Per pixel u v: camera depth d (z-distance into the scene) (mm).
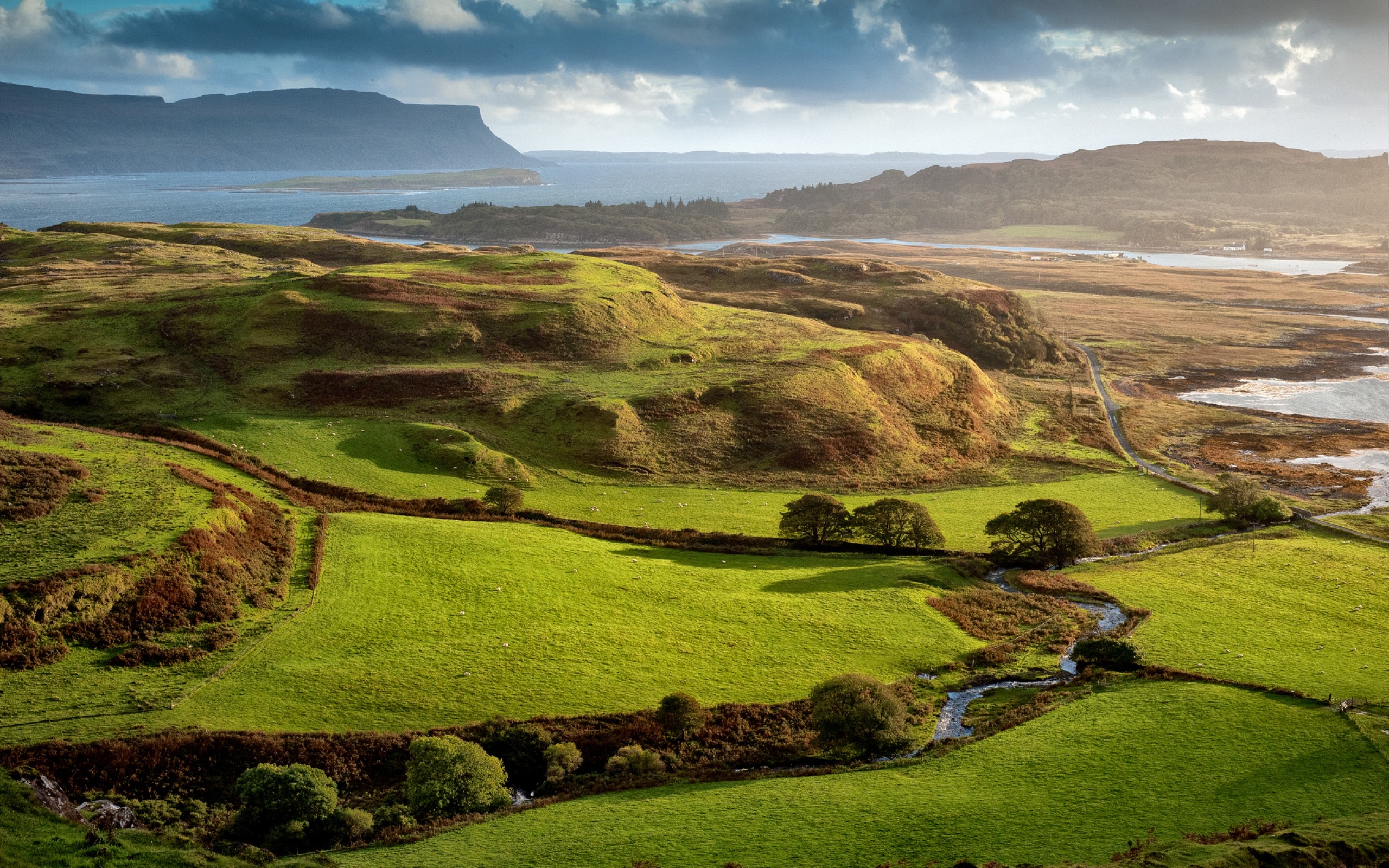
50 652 48844
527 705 50688
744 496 96125
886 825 39531
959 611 68000
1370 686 55062
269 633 55250
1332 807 40875
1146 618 67688
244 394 105750
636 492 94438
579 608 62969
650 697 52562
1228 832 38188
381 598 61406
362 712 48469
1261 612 69000
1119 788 42875
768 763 47875
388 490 85438
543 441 102438
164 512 63531
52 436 80875
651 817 40375
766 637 60875
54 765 41219
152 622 53062
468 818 40500
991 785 43625
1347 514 98688
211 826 39750
